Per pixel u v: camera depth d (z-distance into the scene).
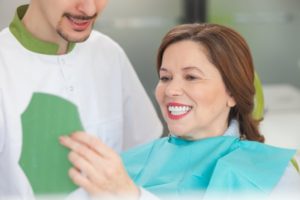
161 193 1.24
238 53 1.27
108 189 0.93
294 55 4.05
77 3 1.22
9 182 1.27
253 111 1.43
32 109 0.86
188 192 1.23
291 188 1.14
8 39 1.36
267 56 4.03
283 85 4.10
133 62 3.80
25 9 1.42
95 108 1.49
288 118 3.99
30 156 0.85
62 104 0.87
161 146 1.39
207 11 3.82
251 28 3.95
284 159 1.21
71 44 1.42
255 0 3.88
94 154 0.90
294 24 3.98
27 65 1.35
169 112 1.29
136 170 1.36
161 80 1.31
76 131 0.88
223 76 1.27
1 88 1.31
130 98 1.68
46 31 1.34
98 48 1.54
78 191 0.93
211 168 1.25
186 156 1.31
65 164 0.87
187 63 1.24
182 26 1.32
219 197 1.14
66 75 1.41
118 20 3.74
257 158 1.22
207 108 1.26
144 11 3.76
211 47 1.24
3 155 1.29
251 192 1.13
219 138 1.30
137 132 1.73
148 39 3.80
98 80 1.51
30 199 1.25
